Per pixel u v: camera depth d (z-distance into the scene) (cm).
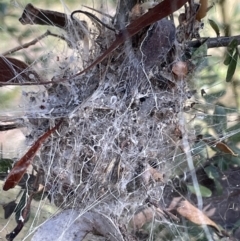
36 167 40
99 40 38
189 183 47
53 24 40
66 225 38
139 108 38
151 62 37
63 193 40
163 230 44
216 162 48
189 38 38
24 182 43
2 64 38
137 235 43
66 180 38
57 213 39
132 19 37
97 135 37
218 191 47
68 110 37
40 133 38
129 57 37
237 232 46
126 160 38
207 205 48
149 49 37
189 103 41
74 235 38
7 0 50
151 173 39
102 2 40
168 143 40
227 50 45
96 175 38
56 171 38
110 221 39
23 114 38
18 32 49
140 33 37
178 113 39
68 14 40
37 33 49
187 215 41
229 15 49
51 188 39
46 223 38
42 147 38
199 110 43
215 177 47
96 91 37
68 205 39
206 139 42
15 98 45
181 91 38
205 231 42
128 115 38
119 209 39
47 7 48
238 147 49
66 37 40
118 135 38
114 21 37
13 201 45
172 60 38
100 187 38
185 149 40
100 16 40
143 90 37
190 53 41
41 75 40
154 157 39
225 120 47
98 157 38
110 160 38
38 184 40
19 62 38
